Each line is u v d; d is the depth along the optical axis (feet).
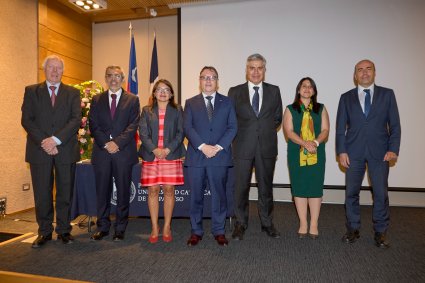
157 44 18.47
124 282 6.75
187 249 8.72
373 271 7.32
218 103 9.06
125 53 18.94
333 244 9.17
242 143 9.45
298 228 10.88
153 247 8.89
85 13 18.13
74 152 9.36
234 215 10.33
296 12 15.46
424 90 14.26
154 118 9.30
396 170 14.61
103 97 9.57
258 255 8.29
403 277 7.02
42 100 9.01
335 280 6.86
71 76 17.31
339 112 9.67
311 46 15.34
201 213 9.28
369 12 14.73
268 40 15.78
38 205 9.05
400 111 14.48
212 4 16.39
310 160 9.40
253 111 9.44
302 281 6.81
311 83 9.77
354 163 9.21
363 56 14.83
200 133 8.93
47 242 9.28
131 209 10.73
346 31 14.98
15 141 13.26
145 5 16.84
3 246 8.99
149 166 9.14
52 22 15.65
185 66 16.69
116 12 18.04
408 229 10.82
